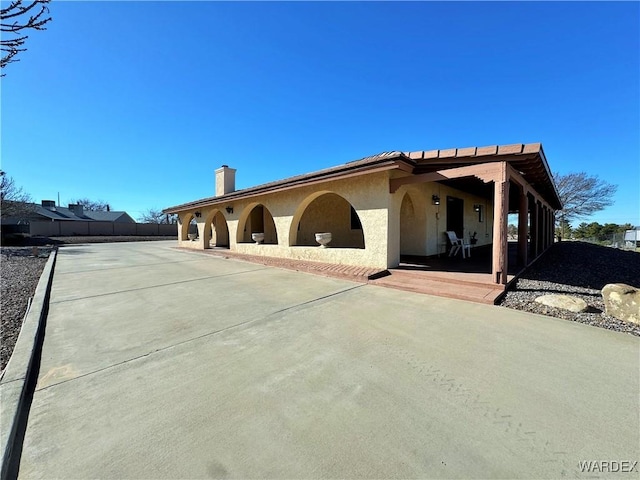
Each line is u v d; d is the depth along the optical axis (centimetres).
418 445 198
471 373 299
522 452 191
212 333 426
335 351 356
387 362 326
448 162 760
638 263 1223
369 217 892
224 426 221
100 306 581
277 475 175
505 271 656
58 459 190
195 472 178
